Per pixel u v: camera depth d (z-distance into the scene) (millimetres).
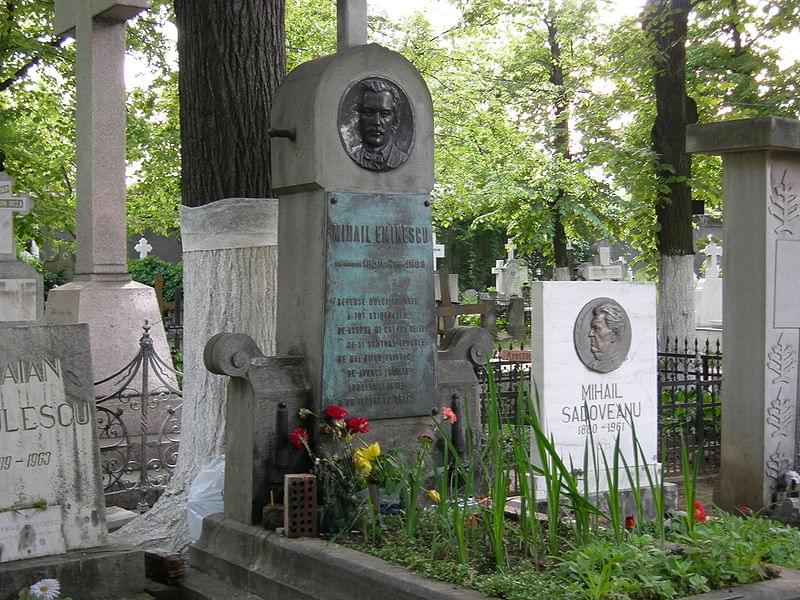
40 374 5984
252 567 5898
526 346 22375
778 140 7691
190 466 7648
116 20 10742
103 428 9328
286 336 6707
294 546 5621
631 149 16109
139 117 21078
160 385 10625
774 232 7926
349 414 6395
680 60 15391
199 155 7922
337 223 6402
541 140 26828
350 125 6469
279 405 6254
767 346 7910
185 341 7855
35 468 5930
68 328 6125
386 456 6176
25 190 18172
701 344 18188
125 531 7402
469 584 4695
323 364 6324
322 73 6402
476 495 6797
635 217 16719
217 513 6609
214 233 7641
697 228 23656
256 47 7938
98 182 10766
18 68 17906
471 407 7016
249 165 7895
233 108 7863
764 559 5266
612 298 7945
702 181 18469
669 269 15227
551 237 30812
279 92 6727
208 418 7648
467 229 47781
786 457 8023
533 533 5121
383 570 5004
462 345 7168
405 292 6637
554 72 27938
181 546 7203
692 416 11086
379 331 6531
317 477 6027
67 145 20891
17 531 5836
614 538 5211
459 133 25516
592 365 7828
